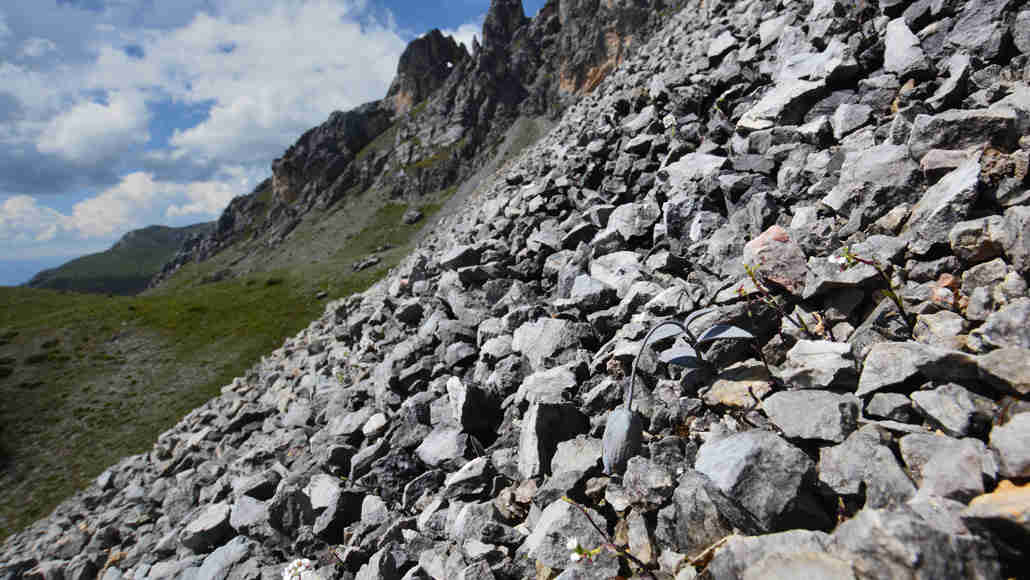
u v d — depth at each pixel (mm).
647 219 8875
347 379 12328
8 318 156500
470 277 10984
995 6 6582
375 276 165875
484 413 7254
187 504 12141
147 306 152750
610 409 5766
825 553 2773
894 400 3672
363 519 6801
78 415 94312
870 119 7152
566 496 4863
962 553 2396
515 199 14547
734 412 4605
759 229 6617
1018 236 3914
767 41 11398
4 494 71250
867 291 4805
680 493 3988
